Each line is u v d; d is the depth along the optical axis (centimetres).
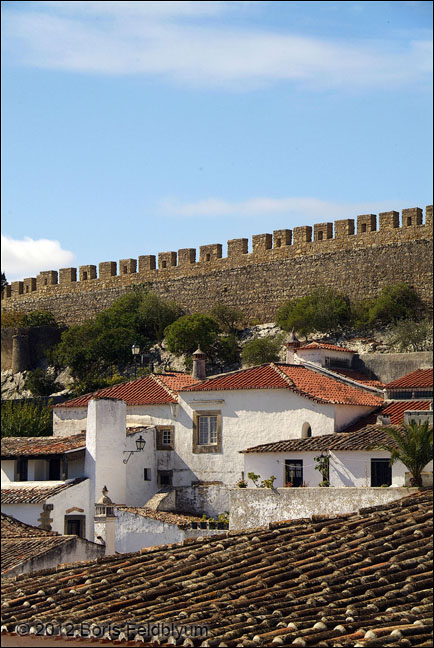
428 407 6669
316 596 2539
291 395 6669
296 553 2908
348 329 11369
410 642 2214
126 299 12950
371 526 3109
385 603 2475
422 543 2939
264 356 11231
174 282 13100
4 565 4544
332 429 6494
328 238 12019
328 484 5547
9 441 6731
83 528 6122
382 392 7319
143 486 6775
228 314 12412
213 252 12862
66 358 12156
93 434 6378
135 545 5591
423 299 11294
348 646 2186
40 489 6078
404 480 4009
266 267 12400
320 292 11731
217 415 6881
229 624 2336
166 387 7344
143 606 2545
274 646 2195
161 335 12488
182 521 5606
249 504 4234
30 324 13938
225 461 6819
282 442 5938
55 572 3061
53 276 14362
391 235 11575
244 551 2966
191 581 2716
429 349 10594
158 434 7025
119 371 11975
